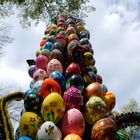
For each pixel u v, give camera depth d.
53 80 5.61
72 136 4.70
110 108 6.31
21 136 5.12
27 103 5.40
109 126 4.89
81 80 5.78
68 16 11.77
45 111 5.02
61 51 7.38
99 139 4.84
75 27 10.45
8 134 5.64
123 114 5.72
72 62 6.38
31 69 7.85
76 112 5.02
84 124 5.02
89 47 8.00
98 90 5.86
